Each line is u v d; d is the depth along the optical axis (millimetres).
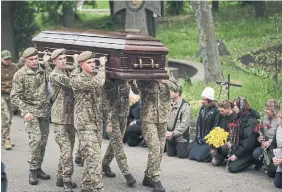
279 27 16891
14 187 8648
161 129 8500
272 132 9211
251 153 9531
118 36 8141
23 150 11227
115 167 9945
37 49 9344
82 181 8109
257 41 25828
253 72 17562
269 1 32781
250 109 9539
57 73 8133
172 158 10547
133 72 7887
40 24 34312
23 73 8727
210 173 9438
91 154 7918
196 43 29031
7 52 11258
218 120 10117
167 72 8164
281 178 8555
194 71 21516
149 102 8352
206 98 10273
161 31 33281
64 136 8344
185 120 10469
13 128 13375
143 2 18406
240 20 32844
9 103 11375
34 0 25328
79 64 7945
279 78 14719
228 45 26219
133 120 11641
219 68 17359
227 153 9727
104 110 8461
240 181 8961
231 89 15047
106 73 8062
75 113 7957
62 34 8984
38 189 8578
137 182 8953
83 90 7840
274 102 9289
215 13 36031
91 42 8336
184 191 8484
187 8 39719
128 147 11469
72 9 33625
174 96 10516
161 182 8914
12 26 24109
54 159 10453
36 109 8797
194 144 10461
